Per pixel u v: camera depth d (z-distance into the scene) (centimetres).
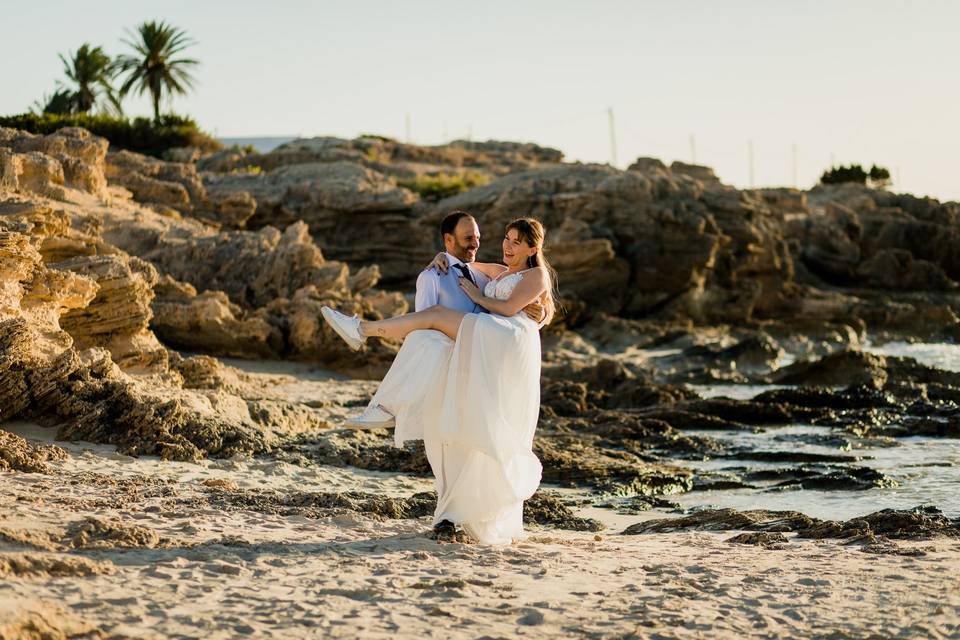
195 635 443
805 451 1675
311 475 1162
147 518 735
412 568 606
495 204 4525
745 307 4691
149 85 6762
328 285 2886
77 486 866
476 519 722
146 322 1650
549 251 4288
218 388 1670
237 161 5812
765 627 496
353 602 517
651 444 1703
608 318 4062
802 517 977
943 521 928
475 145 8212
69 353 1217
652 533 978
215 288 2859
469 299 735
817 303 4859
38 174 2592
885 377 2577
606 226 4450
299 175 4756
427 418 715
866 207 6750
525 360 704
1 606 415
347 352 2534
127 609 473
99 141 3058
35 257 1350
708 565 662
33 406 1195
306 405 1777
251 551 632
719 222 4800
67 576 528
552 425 1825
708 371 2866
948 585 590
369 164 6331
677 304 4525
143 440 1174
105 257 1653
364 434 1444
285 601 510
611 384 2423
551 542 800
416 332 716
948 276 6588
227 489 962
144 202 3622
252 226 4453
